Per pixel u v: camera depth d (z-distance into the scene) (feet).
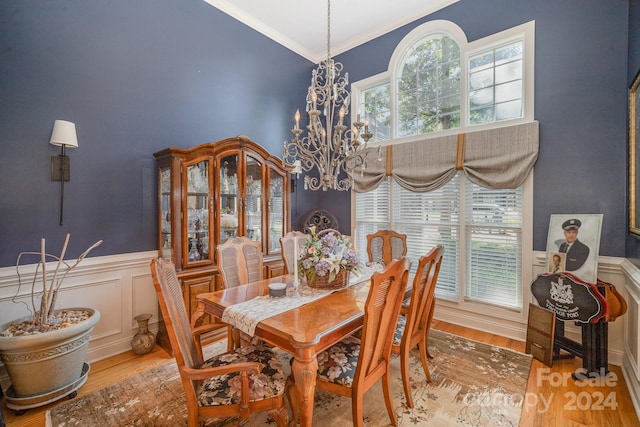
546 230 9.28
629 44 7.89
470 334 10.16
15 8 7.24
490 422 5.88
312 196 15.66
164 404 6.54
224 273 7.98
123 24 9.04
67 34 8.01
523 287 9.66
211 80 11.28
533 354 8.40
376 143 13.30
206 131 11.13
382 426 5.76
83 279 8.32
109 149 8.78
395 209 12.96
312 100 7.34
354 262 7.14
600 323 7.39
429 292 6.89
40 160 7.62
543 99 9.31
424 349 7.20
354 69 14.29
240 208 10.55
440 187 11.48
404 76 12.86
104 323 8.68
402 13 12.08
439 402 6.48
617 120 8.18
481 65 10.80
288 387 5.67
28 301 7.45
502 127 9.95
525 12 9.66
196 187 9.40
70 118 8.07
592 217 8.14
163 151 9.07
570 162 8.87
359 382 4.86
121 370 7.95
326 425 5.79
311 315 5.49
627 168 7.80
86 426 5.89
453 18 11.23
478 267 10.73
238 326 5.51
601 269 8.35
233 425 5.87
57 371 6.48
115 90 8.88
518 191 9.87
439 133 11.60
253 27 12.67
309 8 11.80
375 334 5.10
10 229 7.25
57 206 7.88
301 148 7.45
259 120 13.01
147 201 9.57
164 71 9.96
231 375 4.92
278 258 11.67
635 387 6.52
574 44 8.80
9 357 6.07
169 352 8.97
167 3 10.04
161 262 4.68
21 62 7.34
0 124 7.08
